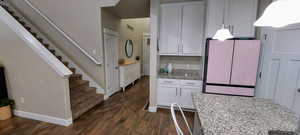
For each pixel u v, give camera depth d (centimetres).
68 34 336
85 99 305
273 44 198
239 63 233
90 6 310
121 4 296
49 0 330
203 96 165
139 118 263
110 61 381
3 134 204
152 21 262
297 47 161
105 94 357
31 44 221
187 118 263
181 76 286
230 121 108
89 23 319
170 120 256
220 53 239
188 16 279
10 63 239
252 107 134
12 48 232
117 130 224
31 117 247
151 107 290
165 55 321
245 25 236
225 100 152
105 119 258
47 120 239
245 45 226
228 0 236
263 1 227
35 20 345
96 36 321
